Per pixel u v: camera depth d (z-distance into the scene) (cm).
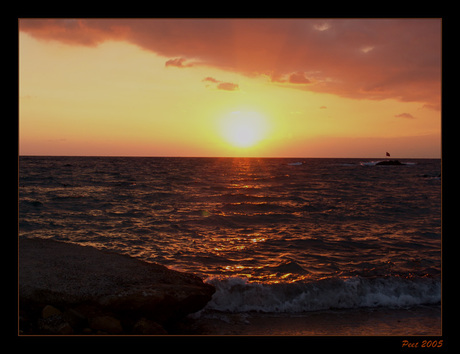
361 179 4700
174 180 3934
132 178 4134
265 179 4388
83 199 2106
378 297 565
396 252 944
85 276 467
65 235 1127
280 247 989
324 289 568
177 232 1201
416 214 1706
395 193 2875
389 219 1555
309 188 3269
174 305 446
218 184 3506
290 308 533
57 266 486
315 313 521
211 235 1156
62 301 421
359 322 487
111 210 1695
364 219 1552
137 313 432
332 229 1302
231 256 880
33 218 1445
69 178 3894
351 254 919
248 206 1889
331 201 2244
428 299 571
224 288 547
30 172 4756
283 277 705
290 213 1689
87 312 415
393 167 8869
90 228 1248
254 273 736
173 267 774
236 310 523
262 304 536
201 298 471
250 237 1130
